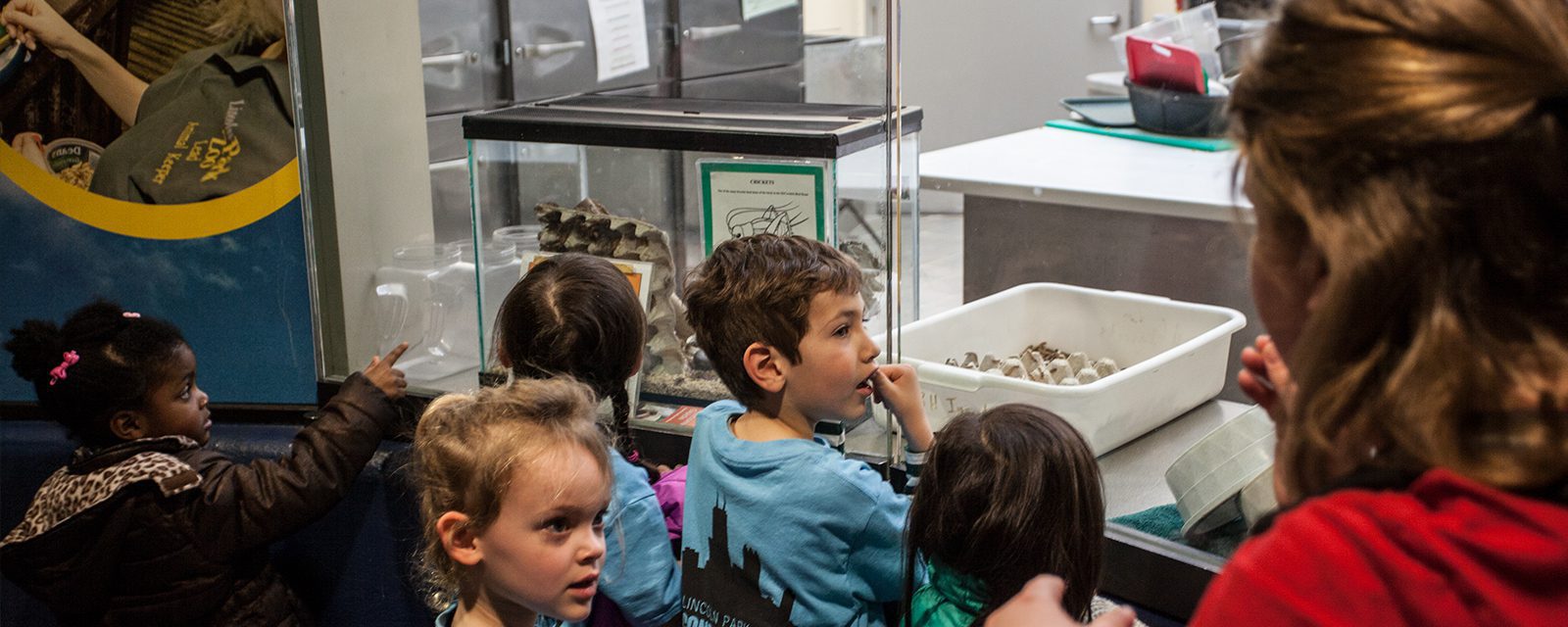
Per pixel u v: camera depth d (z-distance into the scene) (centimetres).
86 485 157
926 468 131
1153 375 180
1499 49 53
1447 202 52
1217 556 152
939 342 198
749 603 135
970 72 566
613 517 144
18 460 202
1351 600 53
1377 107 54
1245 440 153
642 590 146
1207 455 157
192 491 158
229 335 207
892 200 150
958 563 127
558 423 129
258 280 205
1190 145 301
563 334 152
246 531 161
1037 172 259
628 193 175
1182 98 306
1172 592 154
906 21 560
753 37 195
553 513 125
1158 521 162
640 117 176
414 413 190
